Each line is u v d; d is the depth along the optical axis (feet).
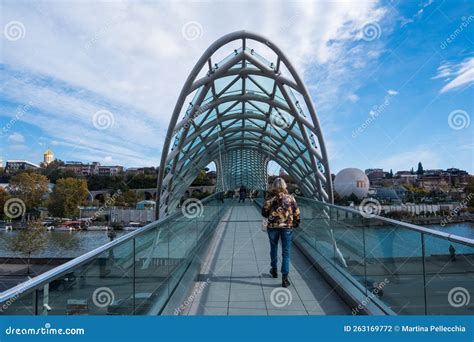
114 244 13.04
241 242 44.70
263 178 193.47
